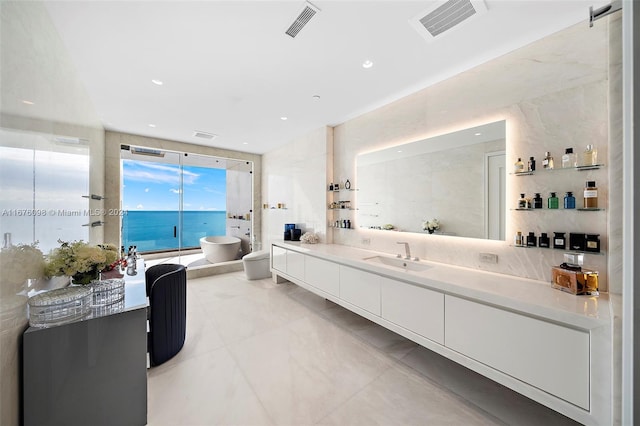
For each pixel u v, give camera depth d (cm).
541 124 178
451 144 231
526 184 185
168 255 493
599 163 153
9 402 112
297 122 352
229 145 478
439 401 170
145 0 145
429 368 206
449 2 149
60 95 175
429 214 251
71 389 134
